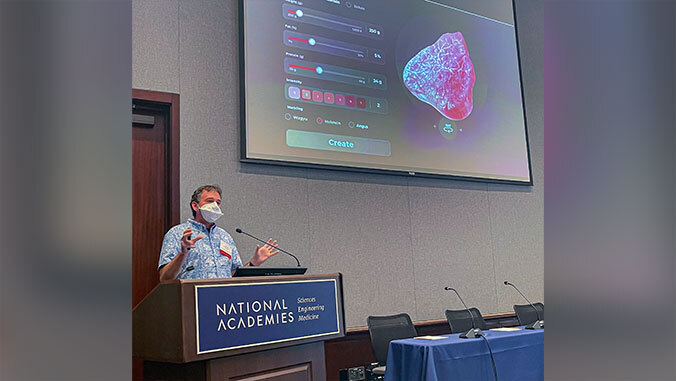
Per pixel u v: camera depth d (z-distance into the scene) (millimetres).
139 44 3865
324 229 4484
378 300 4680
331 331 2369
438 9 5312
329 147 4504
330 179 4570
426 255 5020
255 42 4262
